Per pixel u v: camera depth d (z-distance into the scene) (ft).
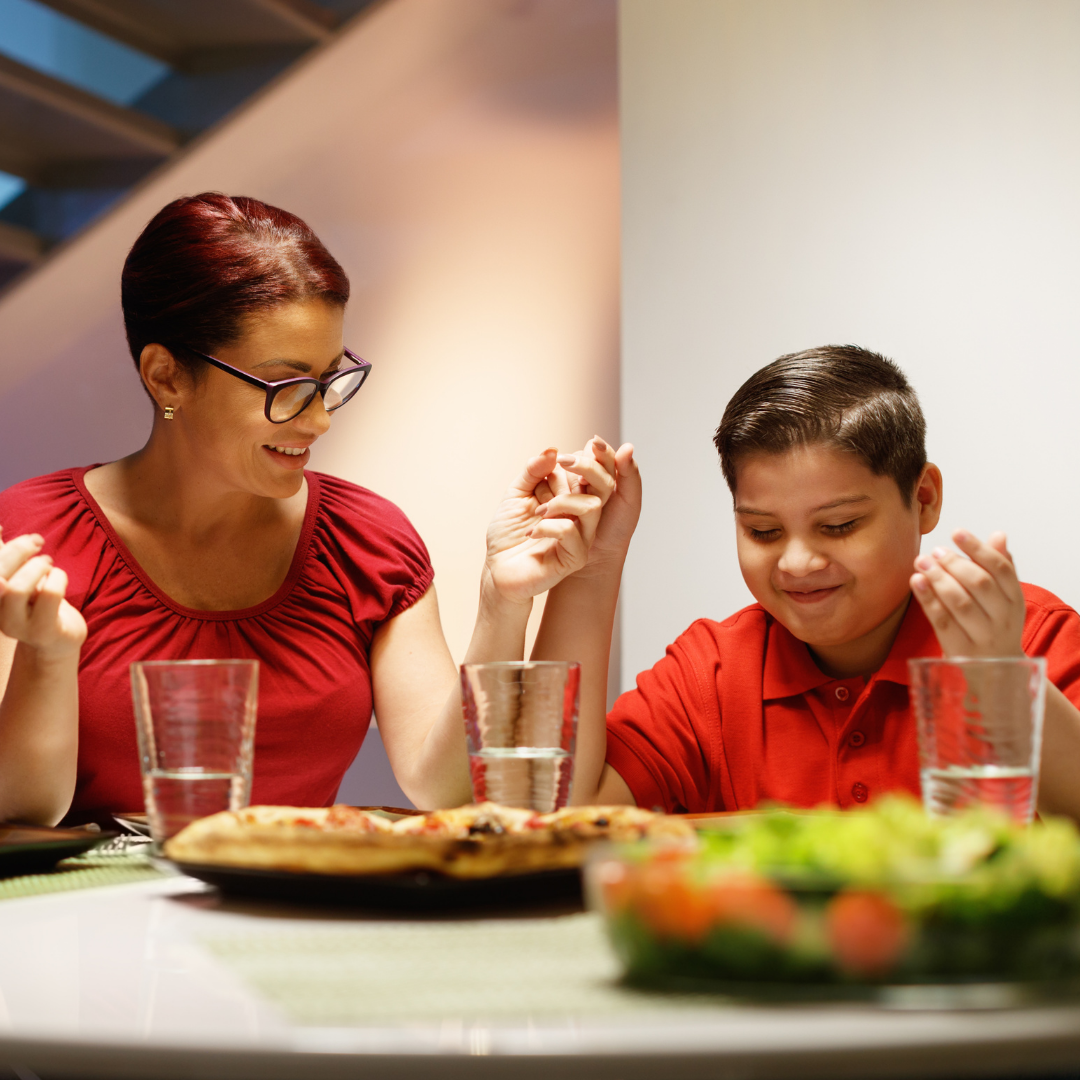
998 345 6.93
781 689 4.29
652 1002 1.49
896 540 3.97
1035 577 6.80
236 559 4.80
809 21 7.43
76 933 1.99
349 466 9.42
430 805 4.03
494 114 9.17
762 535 4.09
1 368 10.60
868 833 1.57
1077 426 6.76
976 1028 1.34
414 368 9.31
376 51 9.52
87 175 10.48
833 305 7.32
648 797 4.08
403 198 9.41
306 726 4.65
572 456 3.84
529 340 9.02
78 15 10.36
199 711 2.50
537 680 2.64
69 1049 1.37
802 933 1.46
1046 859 1.47
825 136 7.38
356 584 4.94
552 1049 1.30
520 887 2.12
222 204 4.40
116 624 4.56
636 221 7.80
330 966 1.71
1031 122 6.93
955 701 2.38
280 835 2.09
